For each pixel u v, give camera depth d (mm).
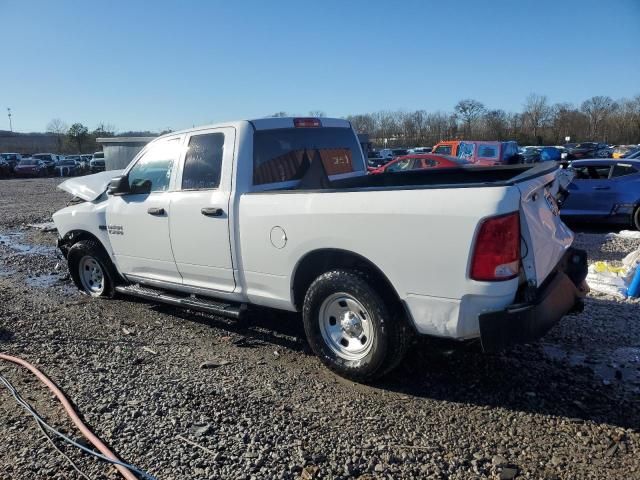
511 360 4434
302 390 4039
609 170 11328
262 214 4379
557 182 4402
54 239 11930
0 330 5492
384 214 3688
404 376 4203
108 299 6594
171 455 3223
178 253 5156
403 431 3453
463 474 3016
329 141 5570
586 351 4594
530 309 3422
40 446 3359
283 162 5023
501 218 3314
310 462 3137
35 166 44781
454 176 5641
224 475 3031
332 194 3992
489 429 3451
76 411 3760
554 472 3002
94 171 45375
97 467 3137
